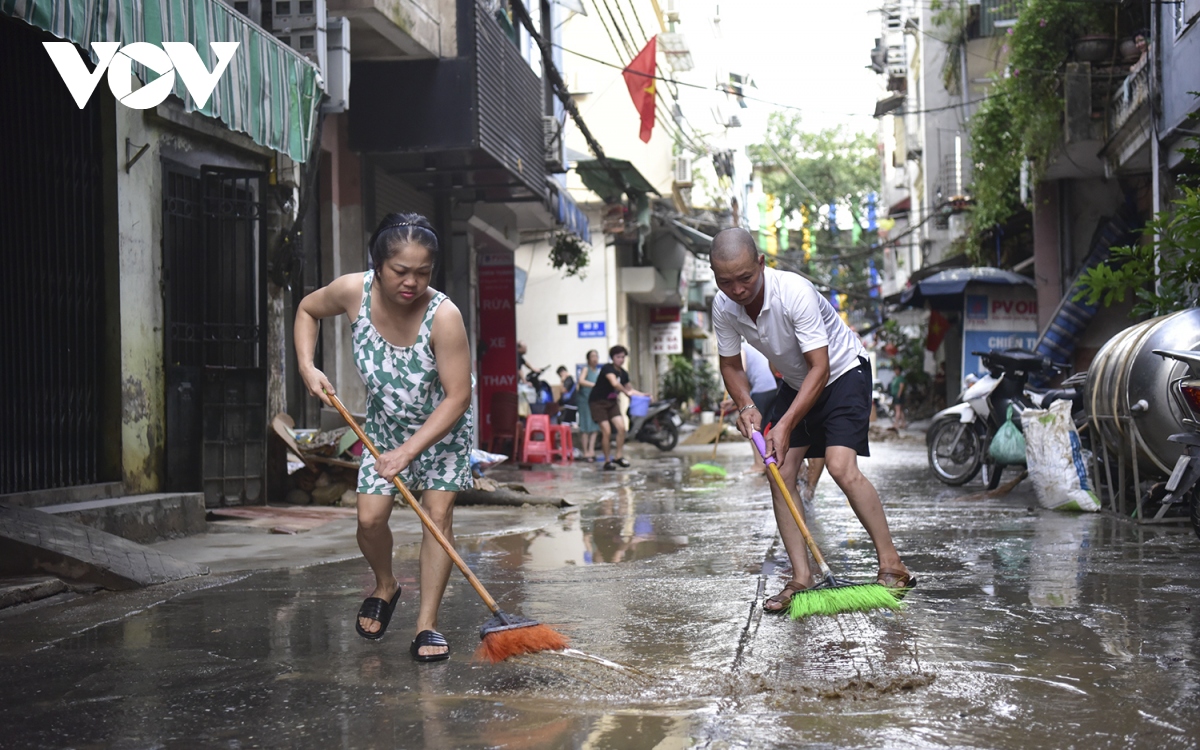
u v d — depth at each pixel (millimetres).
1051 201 17781
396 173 13789
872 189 54938
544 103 17344
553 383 24266
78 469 7336
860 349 4938
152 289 8070
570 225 18125
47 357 7102
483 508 9297
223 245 8828
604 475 13703
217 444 8594
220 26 7016
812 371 4566
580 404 17031
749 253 4531
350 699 3258
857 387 4875
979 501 9023
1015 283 19219
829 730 2842
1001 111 17359
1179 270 8305
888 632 3984
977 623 4113
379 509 3900
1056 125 14992
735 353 4867
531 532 7598
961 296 20062
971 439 10523
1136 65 13188
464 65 12180
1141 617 4168
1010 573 5266
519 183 14711
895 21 35000
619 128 24109
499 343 19297
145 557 5715
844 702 3098
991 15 22781
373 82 12250
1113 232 16594
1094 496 7934
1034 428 8289
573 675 3428
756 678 3357
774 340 4703
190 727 3010
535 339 24438
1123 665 3443
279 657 3838
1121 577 5086
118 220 7625
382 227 3689
